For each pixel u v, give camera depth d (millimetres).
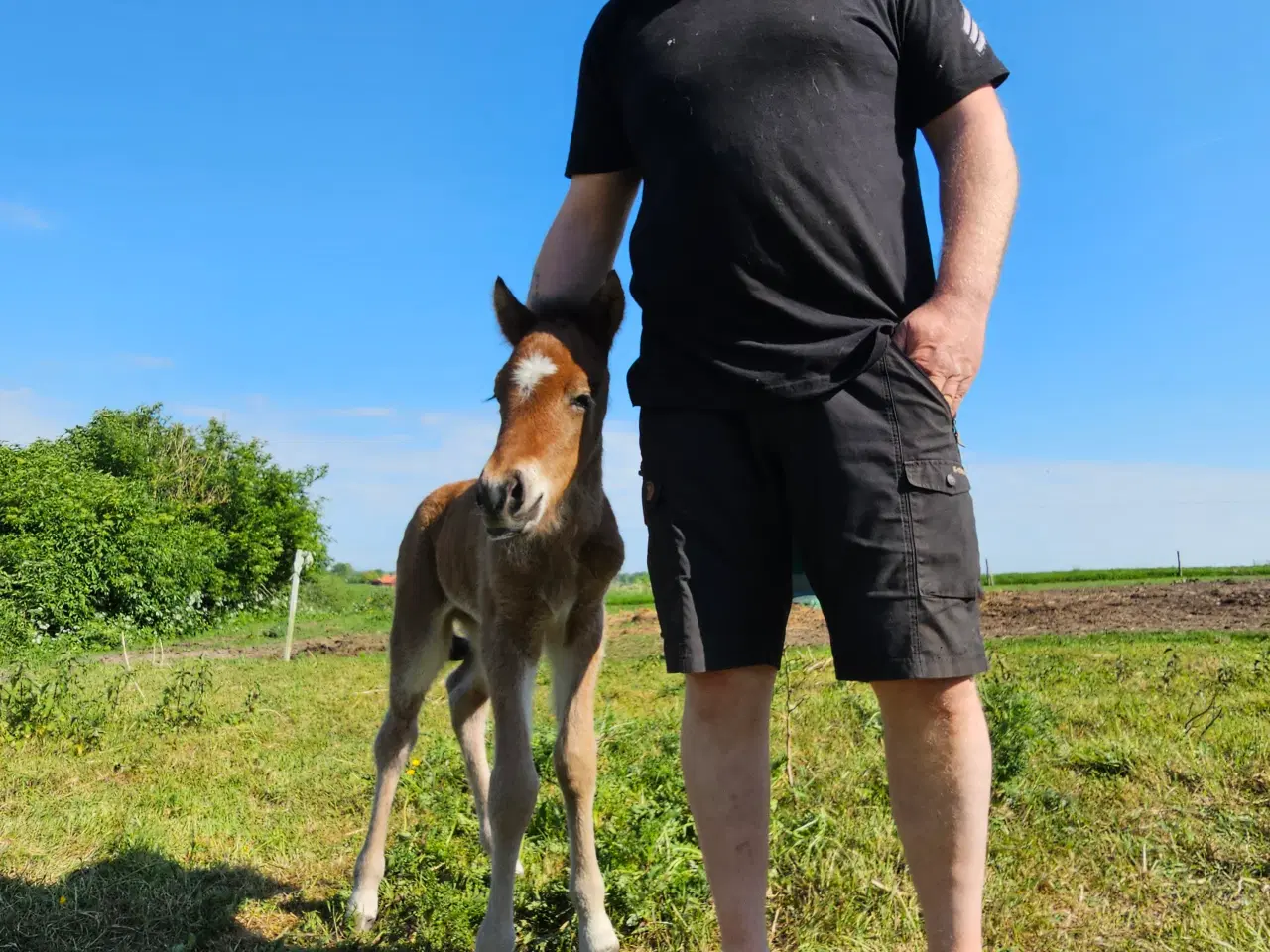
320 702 7957
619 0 2111
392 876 3416
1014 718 4340
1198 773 3924
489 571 2906
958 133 1814
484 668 2924
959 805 1631
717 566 1769
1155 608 12391
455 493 3803
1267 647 7703
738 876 1742
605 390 2719
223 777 5227
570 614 2973
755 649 1763
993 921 2701
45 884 3428
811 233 1719
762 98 1757
